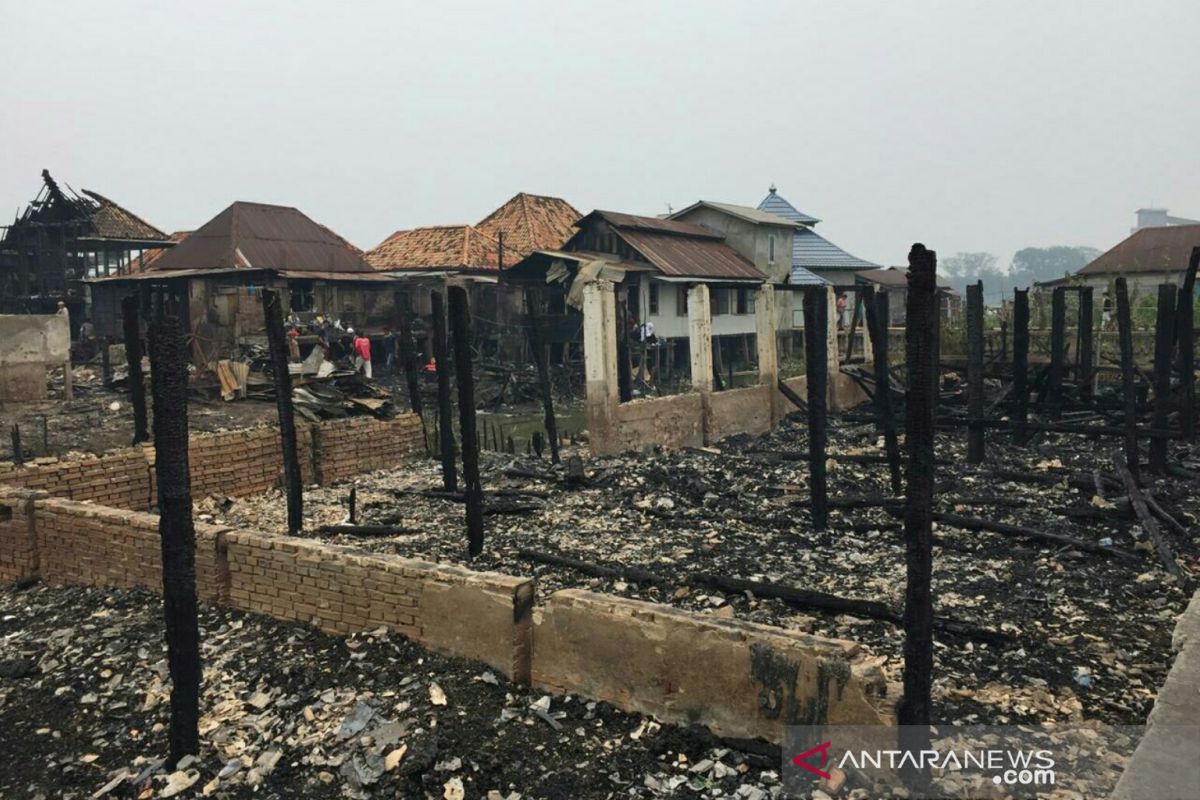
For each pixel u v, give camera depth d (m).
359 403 18.64
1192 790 3.87
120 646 7.05
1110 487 11.37
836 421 19.16
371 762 5.17
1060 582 8.07
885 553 9.21
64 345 19.28
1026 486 12.06
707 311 16.88
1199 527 9.61
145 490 11.44
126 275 31.62
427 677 6.02
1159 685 5.86
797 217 49.66
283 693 6.13
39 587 8.98
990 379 20.80
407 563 6.55
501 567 8.88
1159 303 11.55
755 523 10.48
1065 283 35.16
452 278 33.72
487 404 26.25
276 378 10.33
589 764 5.00
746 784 4.70
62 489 10.44
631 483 12.74
